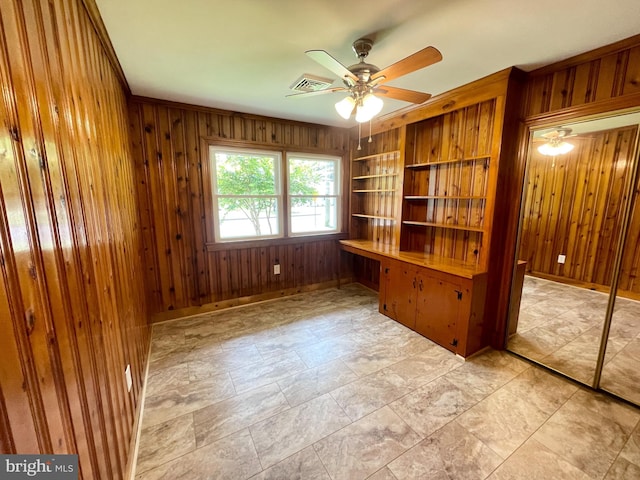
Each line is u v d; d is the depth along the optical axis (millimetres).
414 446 1618
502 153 2389
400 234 3484
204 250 3406
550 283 2820
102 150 1553
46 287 765
